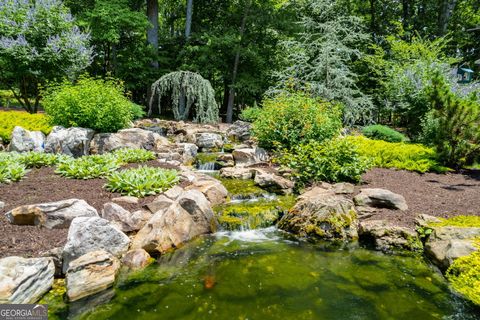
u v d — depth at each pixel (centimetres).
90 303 312
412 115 1191
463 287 301
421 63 1271
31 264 312
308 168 718
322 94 1262
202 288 350
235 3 2031
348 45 1602
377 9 2095
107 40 1563
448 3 1867
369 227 486
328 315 306
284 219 547
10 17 1027
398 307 320
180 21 2495
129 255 396
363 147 901
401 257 432
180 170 745
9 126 837
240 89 1972
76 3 1628
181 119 1575
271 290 350
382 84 1490
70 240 352
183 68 1819
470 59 1791
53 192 530
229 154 946
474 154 805
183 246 459
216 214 556
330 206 520
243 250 455
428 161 834
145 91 1988
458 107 765
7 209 443
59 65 1071
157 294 334
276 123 868
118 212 456
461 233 411
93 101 887
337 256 438
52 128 863
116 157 759
